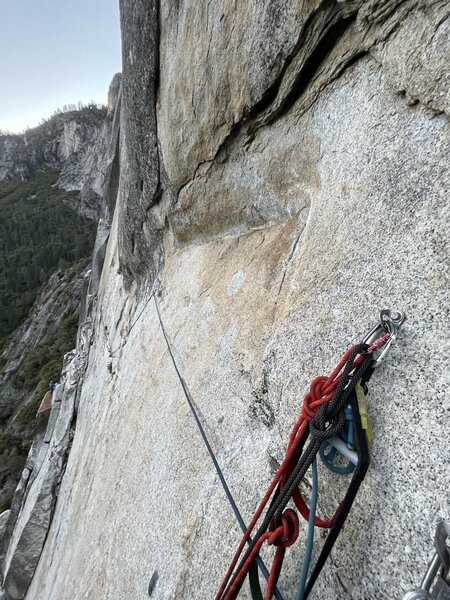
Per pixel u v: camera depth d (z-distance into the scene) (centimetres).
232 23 238
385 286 137
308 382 153
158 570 206
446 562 75
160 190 483
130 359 565
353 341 139
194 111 321
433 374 108
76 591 337
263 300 229
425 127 145
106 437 495
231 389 221
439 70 135
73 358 1430
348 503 94
